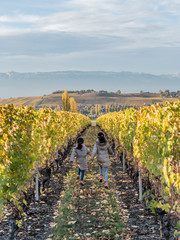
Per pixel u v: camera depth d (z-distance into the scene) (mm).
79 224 6051
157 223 5930
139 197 7840
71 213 6762
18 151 5926
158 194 5680
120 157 12883
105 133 28156
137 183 8344
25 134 6633
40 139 8477
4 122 5684
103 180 10328
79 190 8906
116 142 15406
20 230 5801
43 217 6578
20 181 6062
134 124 9453
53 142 10195
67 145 16109
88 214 6672
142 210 6863
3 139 5609
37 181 7961
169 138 5148
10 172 5613
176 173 4449
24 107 7430
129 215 6559
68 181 10172
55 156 11445
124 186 9344
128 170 10555
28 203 6703
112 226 5898
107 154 9469
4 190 5250
